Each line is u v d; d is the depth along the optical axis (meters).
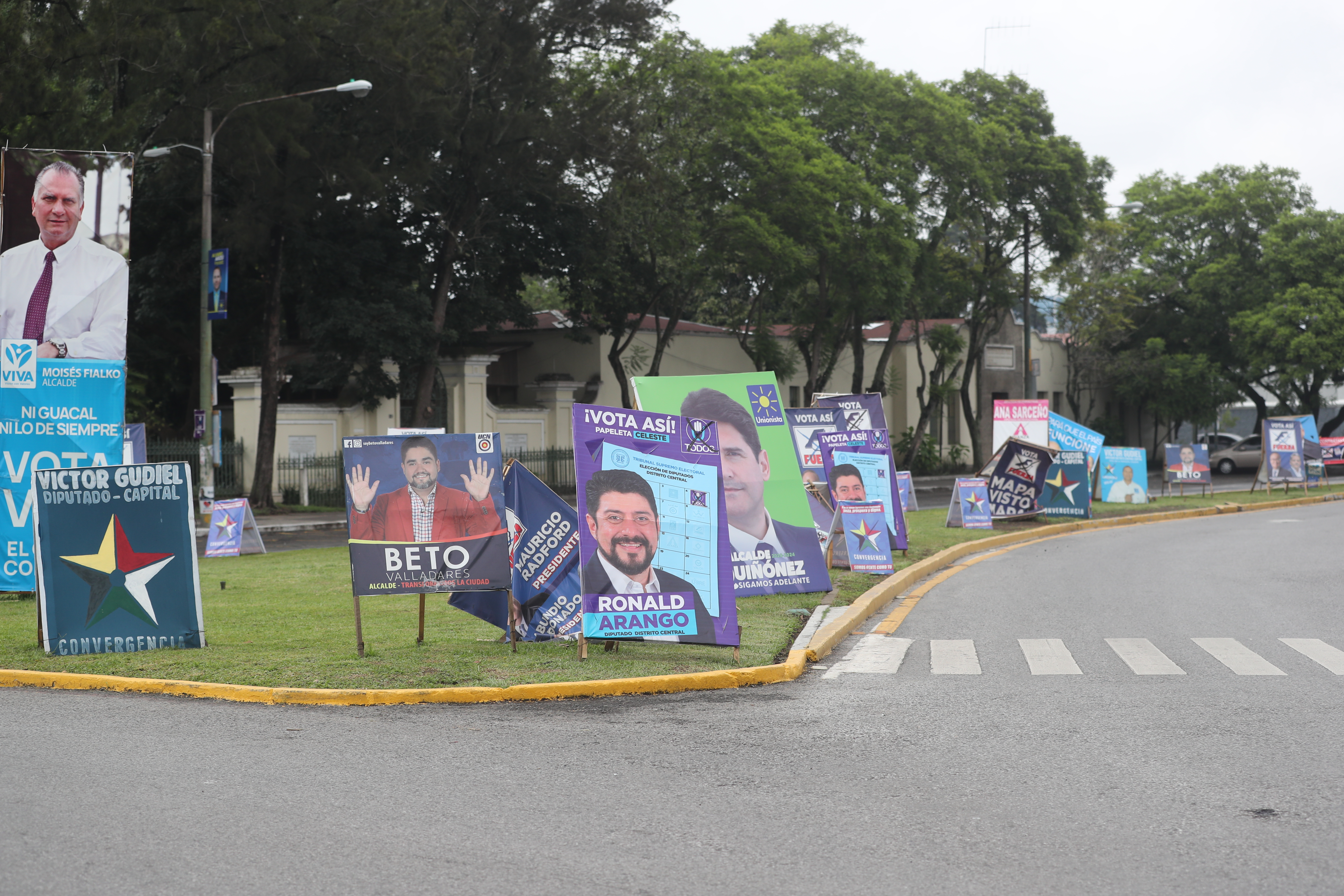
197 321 36.62
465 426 38.84
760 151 38.25
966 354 57.53
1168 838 5.45
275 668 9.46
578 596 10.83
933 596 15.23
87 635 10.31
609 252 38.06
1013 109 48.03
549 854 5.26
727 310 57.22
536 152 33.00
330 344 33.03
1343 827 5.59
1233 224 63.09
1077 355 61.28
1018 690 9.06
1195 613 13.41
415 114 30.00
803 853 5.26
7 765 6.86
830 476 18.80
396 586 10.05
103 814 5.86
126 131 21.17
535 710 8.39
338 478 35.34
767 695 8.91
